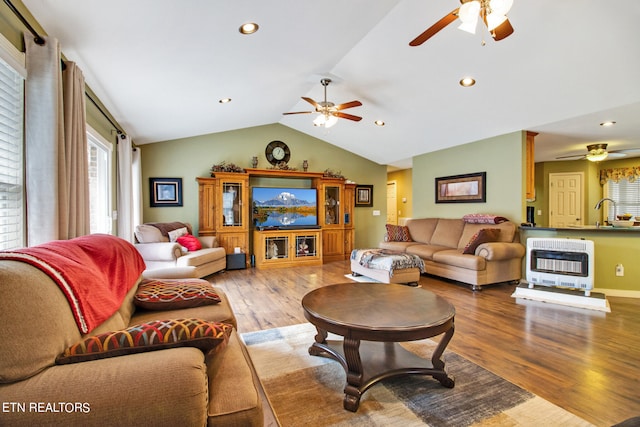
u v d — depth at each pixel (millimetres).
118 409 909
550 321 3076
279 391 1919
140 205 5172
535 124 4352
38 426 858
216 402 1081
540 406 1762
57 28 2043
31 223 1845
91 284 1354
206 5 2082
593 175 7055
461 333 2781
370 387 1855
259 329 2879
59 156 1967
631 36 2650
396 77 3963
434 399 1834
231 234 5816
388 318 1850
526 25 2768
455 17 2076
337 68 3969
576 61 3041
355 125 5820
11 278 963
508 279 4496
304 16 2525
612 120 4105
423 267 4523
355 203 7441
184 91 3566
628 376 2070
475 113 4406
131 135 4910
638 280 3949
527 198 4719
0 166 1712
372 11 2713
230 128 6031
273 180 6617
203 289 2125
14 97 1811
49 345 992
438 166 6098
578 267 3680
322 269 5781
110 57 2525
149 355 1049
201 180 5754
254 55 3041
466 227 5207
